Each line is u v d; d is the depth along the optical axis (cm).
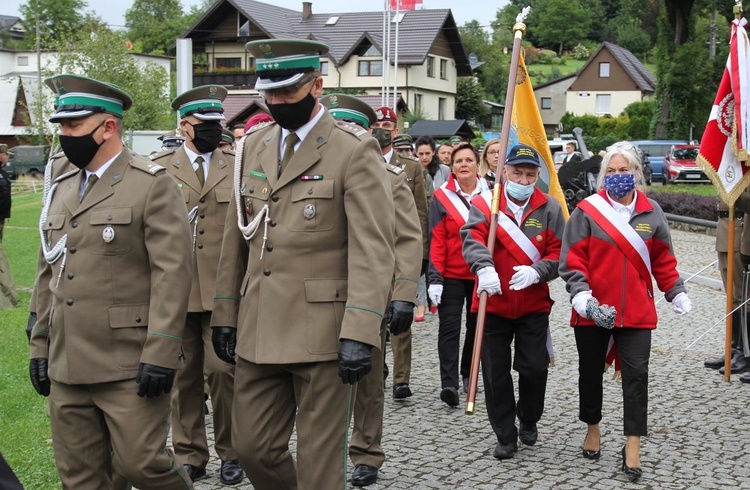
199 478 563
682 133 4391
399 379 745
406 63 4931
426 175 1070
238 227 434
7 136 6197
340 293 409
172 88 6131
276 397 420
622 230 562
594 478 555
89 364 412
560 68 9962
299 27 5191
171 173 583
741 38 680
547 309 602
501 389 594
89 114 412
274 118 413
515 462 587
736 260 838
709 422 671
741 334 786
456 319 717
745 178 675
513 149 594
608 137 5884
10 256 1797
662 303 1200
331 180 408
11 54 8950
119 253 418
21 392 726
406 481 551
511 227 591
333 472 409
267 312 411
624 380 564
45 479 538
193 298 555
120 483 442
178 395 560
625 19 10756
